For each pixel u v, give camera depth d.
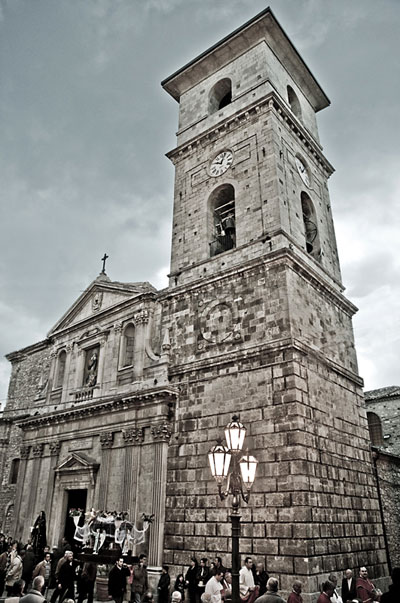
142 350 31.08
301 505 20.88
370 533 25.61
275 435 22.86
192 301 29.72
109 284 35.97
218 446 13.82
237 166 32.19
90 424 31.48
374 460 29.66
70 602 14.74
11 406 42.19
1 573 20.34
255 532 21.72
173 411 27.44
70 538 30.42
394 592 9.27
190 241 32.41
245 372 25.23
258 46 36.09
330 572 21.05
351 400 28.73
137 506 26.38
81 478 30.56
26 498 34.34
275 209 28.73
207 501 23.94
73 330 38.16
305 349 24.95
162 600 19.62
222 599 16.30
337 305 30.86
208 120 36.28
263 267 27.03
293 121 34.22
